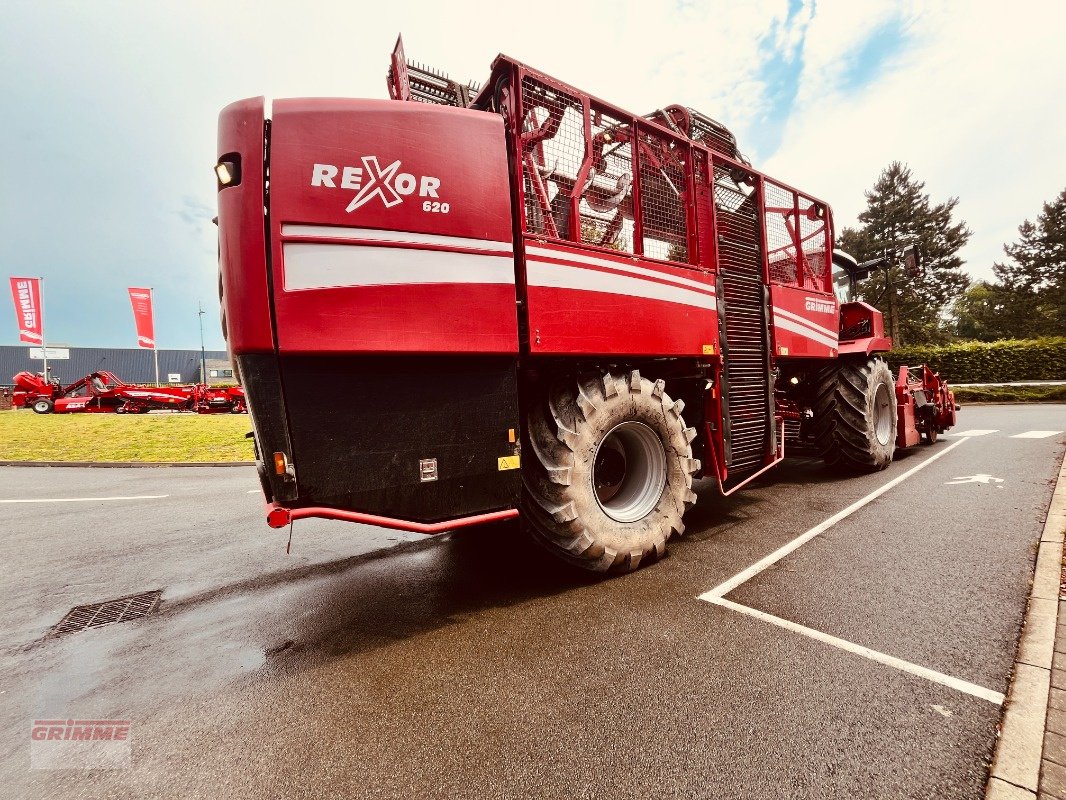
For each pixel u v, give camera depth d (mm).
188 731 1696
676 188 3527
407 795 1371
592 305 2828
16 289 23422
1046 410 12820
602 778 1404
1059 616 2188
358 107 2137
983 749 1460
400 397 2266
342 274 2070
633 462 3287
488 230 2400
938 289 34531
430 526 2293
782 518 4012
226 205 2014
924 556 3002
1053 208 33531
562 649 2127
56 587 3146
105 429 12383
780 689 1780
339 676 2002
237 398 17328
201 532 4383
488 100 2947
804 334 4742
